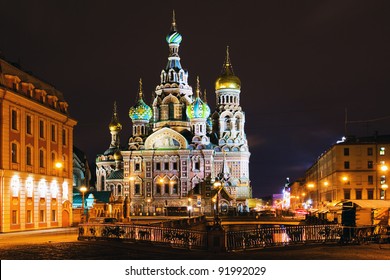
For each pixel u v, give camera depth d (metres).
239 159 175.00
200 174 160.75
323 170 159.25
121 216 105.25
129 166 164.00
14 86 68.31
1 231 64.25
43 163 75.94
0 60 66.88
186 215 139.75
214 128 180.62
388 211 57.09
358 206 55.69
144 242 46.59
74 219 84.25
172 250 42.56
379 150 129.00
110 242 47.75
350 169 129.50
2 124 64.62
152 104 182.62
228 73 181.00
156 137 163.62
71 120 85.44
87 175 175.12
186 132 170.00
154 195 161.75
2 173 64.44
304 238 47.06
